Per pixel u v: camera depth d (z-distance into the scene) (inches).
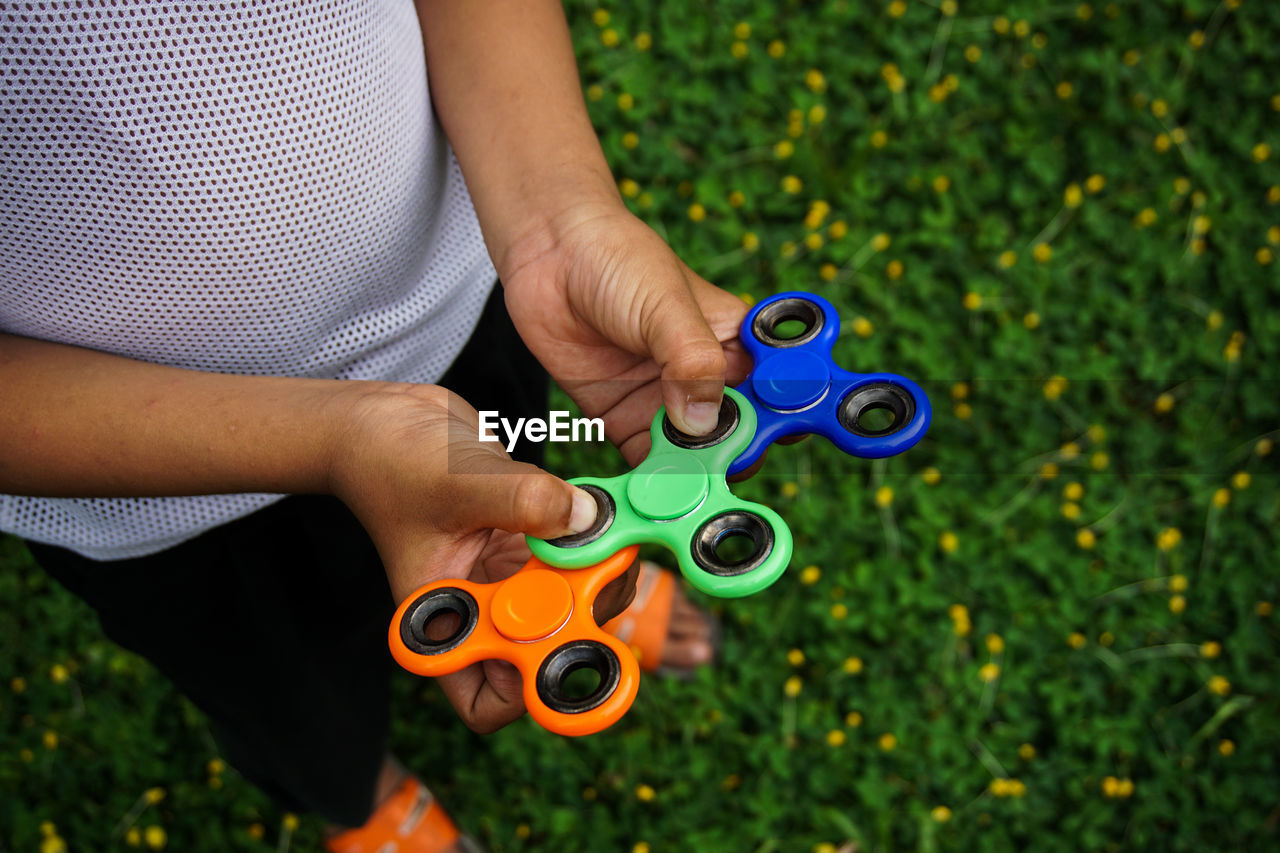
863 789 29.8
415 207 19.5
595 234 18.7
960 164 41.2
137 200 17.0
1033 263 39.0
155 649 21.8
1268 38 42.9
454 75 19.8
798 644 32.3
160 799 31.2
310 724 23.1
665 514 17.4
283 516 21.1
